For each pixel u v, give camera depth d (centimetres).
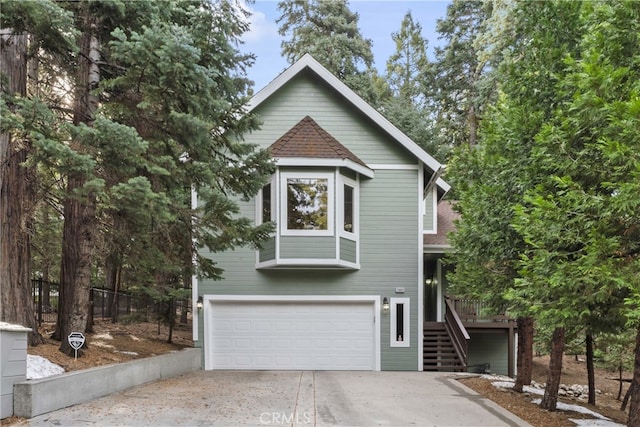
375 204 1252
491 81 1961
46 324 1115
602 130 550
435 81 2939
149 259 992
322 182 1175
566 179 550
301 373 1131
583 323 650
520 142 752
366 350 1220
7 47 756
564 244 578
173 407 695
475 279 944
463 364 1230
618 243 518
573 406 858
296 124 1263
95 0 730
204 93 766
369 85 2538
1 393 566
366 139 1272
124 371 805
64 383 648
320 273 1225
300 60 1251
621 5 582
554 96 723
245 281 1217
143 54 684
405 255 1241
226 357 1204
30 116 636
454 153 1006
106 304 1334
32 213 892
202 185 930
